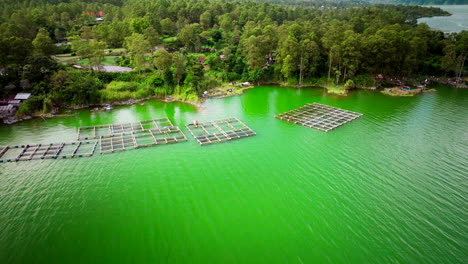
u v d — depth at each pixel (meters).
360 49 112.81
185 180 52.03
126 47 140.50
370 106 93.31
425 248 37.06
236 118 82.31
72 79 92.31
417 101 98.31
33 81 90.75
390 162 57.88
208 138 68.06
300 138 69.19
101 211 44.03
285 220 42.25
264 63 124.31
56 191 48.56
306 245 37.84
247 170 55.28
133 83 102.50
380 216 42.75
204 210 44.44
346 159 59.22
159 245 37.97
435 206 44.78
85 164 56.94
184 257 36.09
